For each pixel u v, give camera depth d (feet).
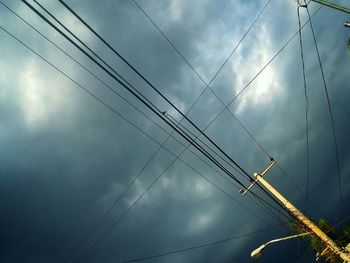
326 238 48.60
